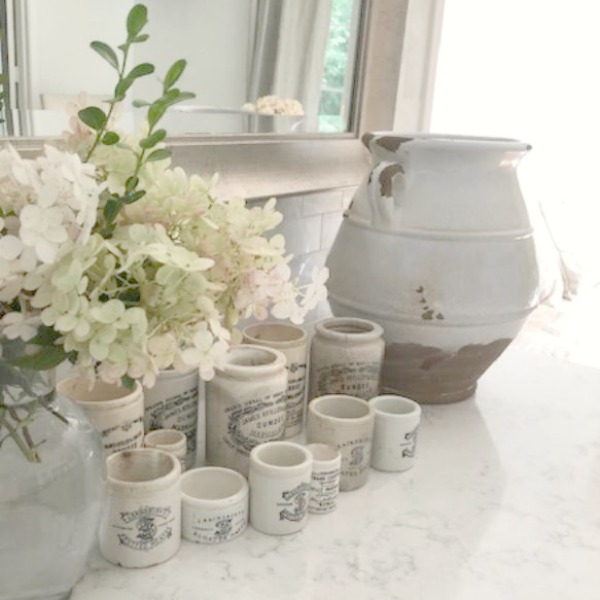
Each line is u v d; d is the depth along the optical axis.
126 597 0.62
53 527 0.54
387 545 0.71
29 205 0.43
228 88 0.99
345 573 0.66
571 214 3.17
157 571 0.65
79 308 0.45
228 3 0.96
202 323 0.51
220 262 0.54
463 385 1.04
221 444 0.80
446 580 0.66
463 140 0.94
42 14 0.73
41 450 0.53
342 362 0.89
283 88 1.10
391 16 1.34
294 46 1.10
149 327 0.50
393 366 0.99
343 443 0.78
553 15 3.00
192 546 0.69
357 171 1.29
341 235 1.00
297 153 1.11
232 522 0.69
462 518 0.76
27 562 0.54
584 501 0.81
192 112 0.92
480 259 0.91
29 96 0.73
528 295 0.96
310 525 0.74
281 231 1.18
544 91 3.09
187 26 0.90
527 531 0.75
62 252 0.45
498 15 2.93
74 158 0.46
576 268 3.14
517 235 0.94
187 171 0.89
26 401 0.52
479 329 0.93
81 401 0.69
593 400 1.09
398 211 0.92
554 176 3.17
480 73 2.95
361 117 1.32
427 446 0.92
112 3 0.80
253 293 0.56
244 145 0.99
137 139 0.54
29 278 0.45
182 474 0.72
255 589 0.63
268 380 0.78
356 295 0.96
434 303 0.91
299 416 0.92
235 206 0.58
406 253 0.91
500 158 0.92
